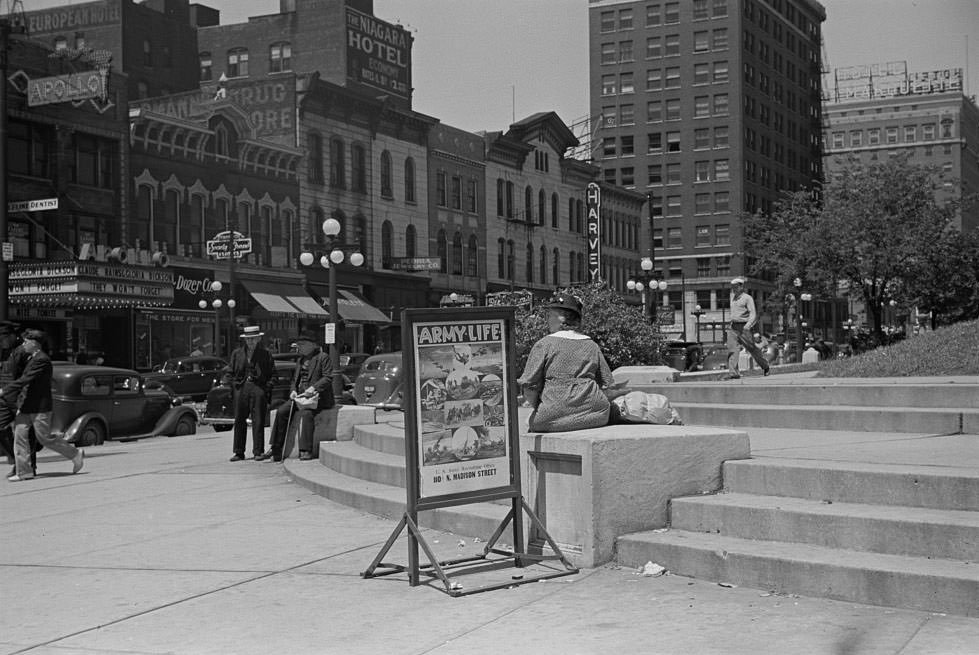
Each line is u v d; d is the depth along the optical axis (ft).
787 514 20.30
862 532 19.29
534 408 24.22
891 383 38.19
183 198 138.62
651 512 22.38
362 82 200.44
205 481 40.63
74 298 110.93
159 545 27.25
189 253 139.13
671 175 326.44
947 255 157.58
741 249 316.60
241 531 28.66
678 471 22.72
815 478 21.67
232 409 73.77
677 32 325.62
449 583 20.56
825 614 17.53
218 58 201.87
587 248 245.86
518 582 20.93
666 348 109.60
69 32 182.60
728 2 319.68
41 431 43.98
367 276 173.06
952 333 48.65
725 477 23.29
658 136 328.29
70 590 22.61
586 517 21.74
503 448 22.52
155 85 188.75
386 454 36.88
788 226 171.63
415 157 187.73
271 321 152.66
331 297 78.18
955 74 491.31
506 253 214.90
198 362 105.50
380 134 178.70
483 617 18.84
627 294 261.85
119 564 25.09
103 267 111.65
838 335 379.76
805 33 375.86
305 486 36.55
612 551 21.80
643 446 22.26
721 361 122.72
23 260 115.65
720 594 19.17
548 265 230.48
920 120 472.03
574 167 240.53
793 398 38.91
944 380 39.45
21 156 116.67
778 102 349.20
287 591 21.52
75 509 34.55
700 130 322.96
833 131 485.97
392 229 180.96
